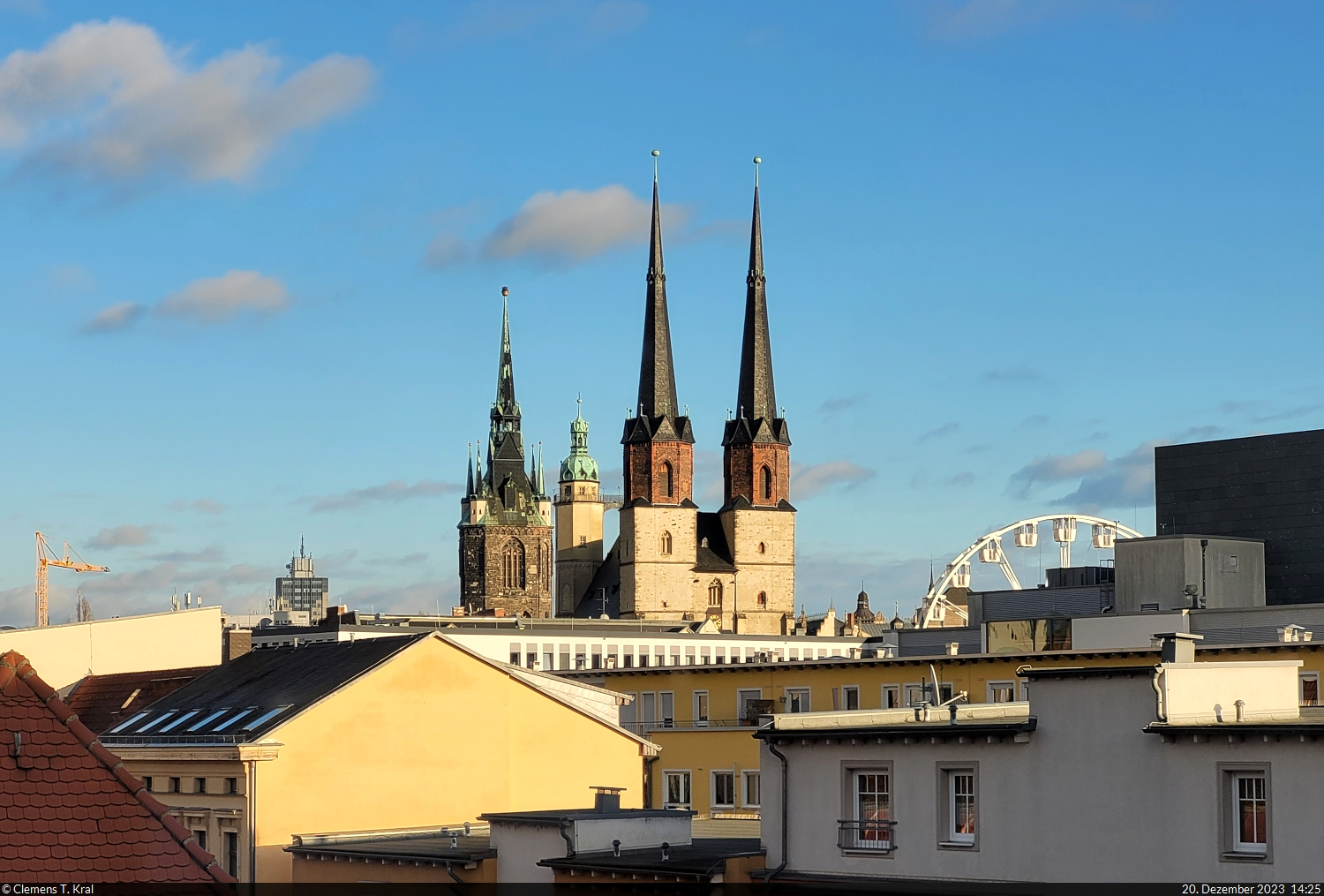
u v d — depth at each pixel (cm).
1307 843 4288
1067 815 4734
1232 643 9956
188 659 11625
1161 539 13188
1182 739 4525
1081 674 4747
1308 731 4288
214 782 8169
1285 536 14238
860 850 5116
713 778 10538
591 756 8912
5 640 11062
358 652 8819
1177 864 4522
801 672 11338
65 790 2802
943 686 10556
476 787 8531
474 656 8619
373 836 7762
